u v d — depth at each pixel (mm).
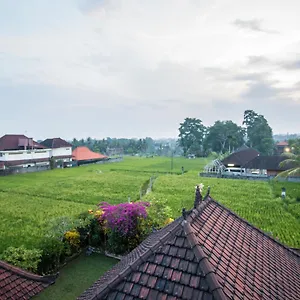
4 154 78625
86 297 7488
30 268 17406
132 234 21406
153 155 162000
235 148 141750
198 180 65750
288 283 7629
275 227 30312
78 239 22047
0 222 31406
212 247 6949
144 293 5844
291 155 54500
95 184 58906
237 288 5902
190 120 153625
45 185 57125
